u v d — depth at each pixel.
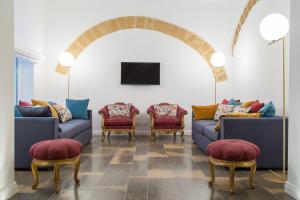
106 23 7.19
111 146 5.60
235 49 7.02
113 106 6.79
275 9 4.85
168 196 2.78
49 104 5.07
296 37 2.83
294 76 2.85
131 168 3.87
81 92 7.19
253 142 3.82
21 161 3.73
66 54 6.70
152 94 7.30
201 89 7.27
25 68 6.49
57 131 3.83
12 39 2.87
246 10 6.22
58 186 2.90
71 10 7.16
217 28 7.20
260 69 5.51
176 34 7.22
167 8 7.21
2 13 2.68
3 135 2.69
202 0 7.18
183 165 4.06
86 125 5.70
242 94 6.53
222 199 2.71
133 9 7.19
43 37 6.98
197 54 7.25
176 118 6.49
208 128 4.63
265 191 2.95
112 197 2.74
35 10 6.47
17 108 3.93
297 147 2.77
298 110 2.77
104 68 7.23
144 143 5.98
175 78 7.28
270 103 4.21
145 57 7.25
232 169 2.92
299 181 2.71
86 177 3.42
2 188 2.65
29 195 2.79
